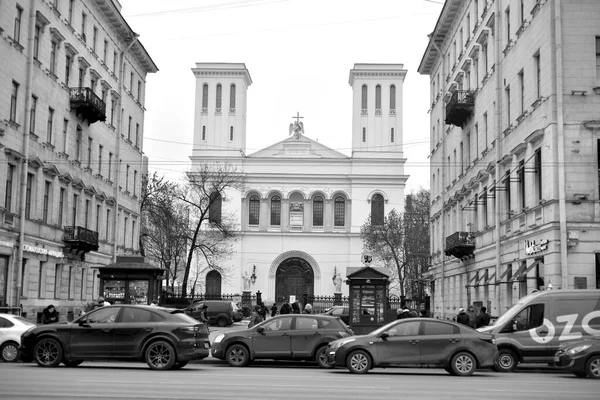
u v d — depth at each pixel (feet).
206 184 274.98
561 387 57.57
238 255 288.51
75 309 153.99
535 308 78.33
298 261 293.43
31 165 128.88
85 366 72.64
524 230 108.99
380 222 287.28
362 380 61.87
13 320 80.84
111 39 181.47
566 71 96.68
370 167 296.51
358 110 301.63
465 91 151.02
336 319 79.46
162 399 45.14
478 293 142.00
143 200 232.53
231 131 298.76
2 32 115.65
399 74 301.63
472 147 150.20
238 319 199.93
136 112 208.54
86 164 162.40
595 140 95.55
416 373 72.69
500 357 77.30
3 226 117.29
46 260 136.26
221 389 51.80
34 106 131.64
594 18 97.04
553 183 96.12
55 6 140.67
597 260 94.17
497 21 126.72
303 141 299.99
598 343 67.87
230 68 299.58
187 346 69.51
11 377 58.44
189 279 283.18
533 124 105.60
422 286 269.03
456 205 165.58
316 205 297.53
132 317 70.23
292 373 69.36
